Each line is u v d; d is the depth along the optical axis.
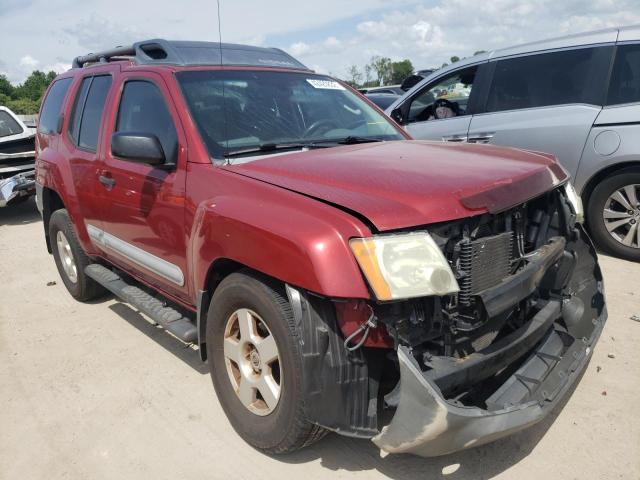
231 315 2.87
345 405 2.41
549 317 2.89
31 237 8.04
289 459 2.83
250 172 2.94
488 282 2.53
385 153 3.20
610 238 5.43
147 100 3.71
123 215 3.83
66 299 5.26
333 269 2.26
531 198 2.75
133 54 4.41
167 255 3.46
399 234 2.30
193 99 3.44
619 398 3.20
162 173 3.37
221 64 3.77
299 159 3.06
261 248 2.50
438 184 2.54
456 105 6.56
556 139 5.61
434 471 2.71
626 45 5.35
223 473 2.77
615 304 4.36
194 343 4.14
